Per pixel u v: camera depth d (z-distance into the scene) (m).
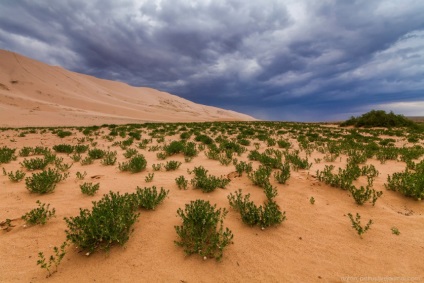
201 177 5.45
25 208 4.20
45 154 8.97
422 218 3.96
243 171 6.71
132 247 3.06
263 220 3.63
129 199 3.98
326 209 4.29
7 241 3.18
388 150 9.86
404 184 4.84
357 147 11.29
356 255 2.99
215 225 3.39
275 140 14.86
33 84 66.62
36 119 32.69
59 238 3.27
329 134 18.78
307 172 6.53
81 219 3.18
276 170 6.84
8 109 36.34
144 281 2.52
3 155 8.20
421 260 2.89
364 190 4.83
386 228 3.64
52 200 4.58
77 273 2.61
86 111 53.25
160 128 23.61
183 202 4.53
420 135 18.47
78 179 6.02
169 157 9.23
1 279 2.51
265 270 2.71
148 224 3.64
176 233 3.41
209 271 2.68
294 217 3.99
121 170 7.01
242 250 3.05
